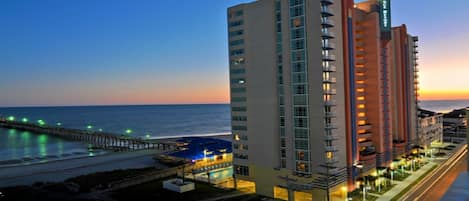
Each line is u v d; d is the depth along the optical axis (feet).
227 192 260.42
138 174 313.94
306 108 244.83
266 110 265.13
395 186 282.56
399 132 361.51
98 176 305.94
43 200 238.48
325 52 240.94
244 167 281.33
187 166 355.97
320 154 240.32
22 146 612.29
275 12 257.96
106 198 241.96
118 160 429.79
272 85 260.62
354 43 271.49
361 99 313.32
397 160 337.72
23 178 322.34
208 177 294.66
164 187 264.72
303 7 243.81
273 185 262.06
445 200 126.82
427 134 437.58
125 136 643.04
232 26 285.84
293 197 249.96
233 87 288.30
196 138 563.48
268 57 262.67
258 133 270.67
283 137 257.14
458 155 416.46
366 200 246.88
